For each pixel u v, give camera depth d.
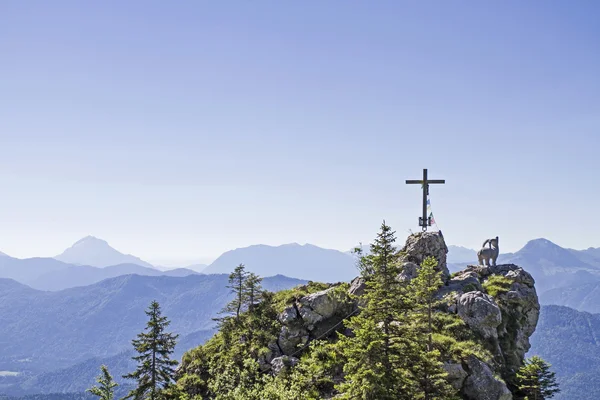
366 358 35.44
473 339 50.78
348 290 62.59
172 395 48.66
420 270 45.97
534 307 59.47
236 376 53.66
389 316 38.44
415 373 36.81
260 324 61.97
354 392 35.19
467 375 44.62
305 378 48.59
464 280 61.38
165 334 49.03
